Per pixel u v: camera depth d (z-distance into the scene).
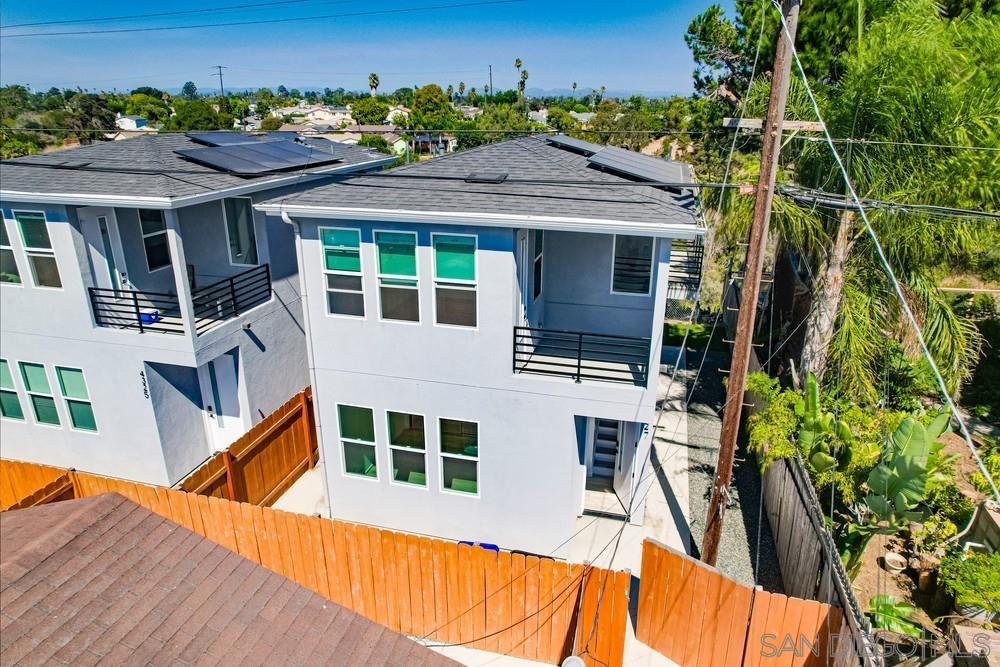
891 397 14.37
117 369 12.79
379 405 11.21
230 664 4.98
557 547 11.23
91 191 11.56
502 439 10.78
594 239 12.05
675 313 23.33
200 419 14.28
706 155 21.80
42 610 4.61
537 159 12.98
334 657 5.46
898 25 12.35
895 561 10.62
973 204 11.97
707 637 8.56
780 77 7.68
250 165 14.23
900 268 12.70
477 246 9.80
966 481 13.10
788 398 11.89
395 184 11.10
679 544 11.47
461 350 10.47
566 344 12.52
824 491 11.51
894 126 11.83
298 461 13.52
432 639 9.46
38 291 12.78
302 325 16.20
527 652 9.11
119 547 5.41
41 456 14.28
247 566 5.90
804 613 7.77
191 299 12.02
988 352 18.22
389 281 10.44
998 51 12.53
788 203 12.32
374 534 9.05
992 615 8.70
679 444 15.17
